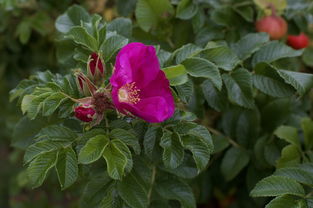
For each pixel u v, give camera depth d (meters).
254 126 0.73
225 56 0.62
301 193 0.55
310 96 0.82
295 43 0.84
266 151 0.71
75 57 0.62
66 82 0.57
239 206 0.83
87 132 0.55
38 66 1.00
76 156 0.55
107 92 0.54
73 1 0.93
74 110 0.55
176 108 0.59
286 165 0.67
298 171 0.57
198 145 0.56
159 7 0.70
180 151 0.56
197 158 0.56
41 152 0.54
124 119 0.57
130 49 0.54
